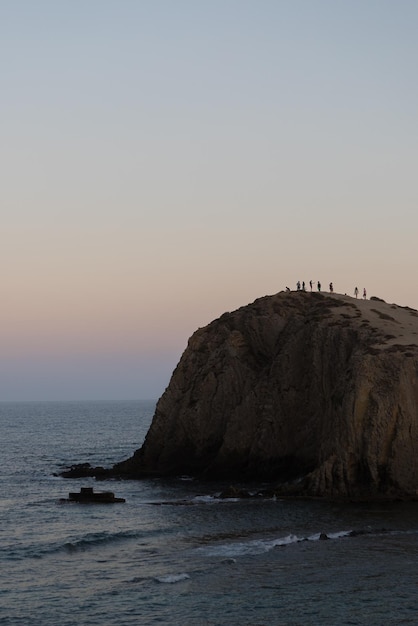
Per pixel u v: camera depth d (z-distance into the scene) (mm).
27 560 55188
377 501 76562
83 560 54844
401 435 79062
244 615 42219
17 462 135500
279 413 96062
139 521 69562
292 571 50250
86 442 189125
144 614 42594
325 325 97062
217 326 116312
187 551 56406
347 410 80938
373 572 49812
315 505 75375
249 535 61594
